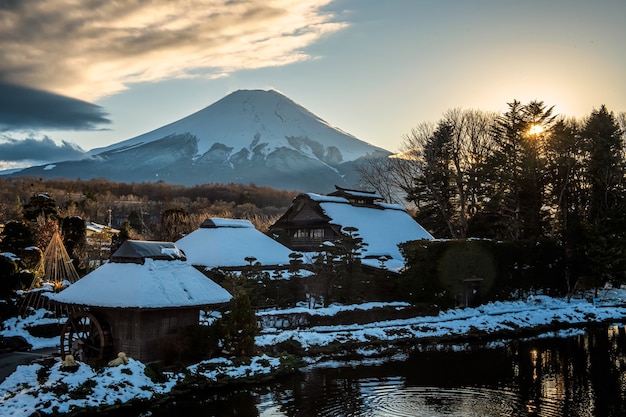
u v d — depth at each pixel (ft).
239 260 165.78
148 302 92.48
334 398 87.20
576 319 169.37
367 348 126.82
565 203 249.75
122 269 99.76
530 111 251.19
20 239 152.76
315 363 112.16
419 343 134.72
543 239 204.33
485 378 99.81
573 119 278.05
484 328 150.10
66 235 180.75
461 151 271.90
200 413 80.07
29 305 128.88
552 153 246.88
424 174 273.13
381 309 152.56
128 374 86.48
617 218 201.05
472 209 262.88
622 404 83.87
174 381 90.17
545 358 118.01
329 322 142.10
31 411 72.74
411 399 86.79
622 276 197.26
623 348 129.49
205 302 100.07
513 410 81.20
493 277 185.37
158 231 249.75
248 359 102.78
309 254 185.68
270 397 88.07
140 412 80.18
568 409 81.71
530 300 194.59
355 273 162.50
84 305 95.20
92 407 77.25
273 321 133.18
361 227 210.38
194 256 170.09
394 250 204.64
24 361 100.53
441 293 169.68
